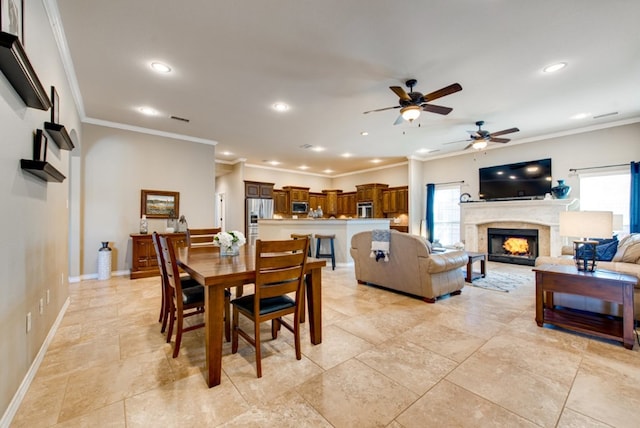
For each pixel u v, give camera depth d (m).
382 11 2.26
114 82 3.39
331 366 1.98
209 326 1.75
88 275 4.66
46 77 2.17
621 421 1.43
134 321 2.83
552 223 5.59
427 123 5.02
